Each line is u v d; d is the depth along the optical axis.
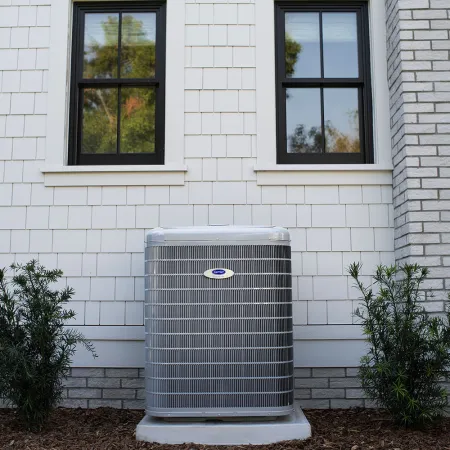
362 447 3.35
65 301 4.03
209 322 3.61
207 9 4.82
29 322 3.73
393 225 4.58
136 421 4.04
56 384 3.87
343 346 4.45
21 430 3.75
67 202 4.62
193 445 3.44
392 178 4.62
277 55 4.88
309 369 4.44
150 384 3.62
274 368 3.59
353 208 4.60
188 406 3.56
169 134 4.68
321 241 4.56
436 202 4.21
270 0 4.83
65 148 4.73
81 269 4.55
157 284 3.65
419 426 3.72
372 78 4.80
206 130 4.69
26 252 4.57
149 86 4.89
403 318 3.72
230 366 3.58
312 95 4.88
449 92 4.32
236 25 4.80
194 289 3.62
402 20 4.40
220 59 4.77
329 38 4.93
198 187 4.63
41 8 4.83
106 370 4.46
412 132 4.29
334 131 4.84
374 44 4.79
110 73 4.89
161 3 4.93
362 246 4.55
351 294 4.50
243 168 4.65
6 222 4.61
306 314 4.48
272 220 4.59
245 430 3.49
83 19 4.95
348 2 4.94
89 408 4.41
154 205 4.61
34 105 4.73
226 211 4.61
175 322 3.61
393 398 3.63
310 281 4.52
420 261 4.16
